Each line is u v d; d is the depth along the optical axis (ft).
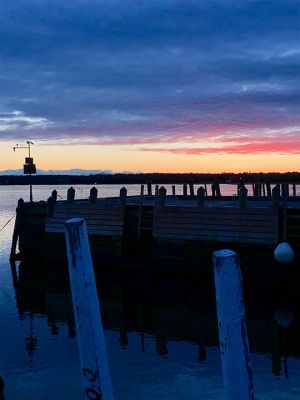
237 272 8.49
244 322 8.55
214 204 82.38
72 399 29.04
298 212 59.00
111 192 527.81
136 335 42.65
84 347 9.79
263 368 33.76
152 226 68.80
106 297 57.52
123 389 30.17
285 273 59.00
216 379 31.58
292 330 43.19
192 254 65.36
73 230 9.56
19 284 67.82
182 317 48.80
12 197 431.84
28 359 36.32
